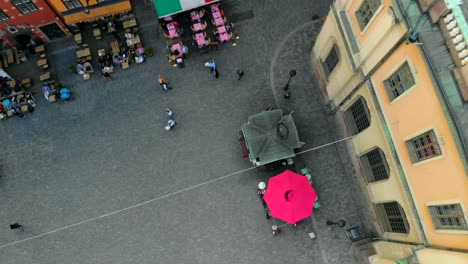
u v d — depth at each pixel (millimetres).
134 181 26594
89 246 25734
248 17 29500
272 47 28781
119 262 25406
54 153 27281
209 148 26906
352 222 25672
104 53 28750
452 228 17156
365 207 25875
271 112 24500
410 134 18484
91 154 27156
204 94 27938
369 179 24875
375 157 23578
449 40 13727
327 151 26719
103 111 27938
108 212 26188
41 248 25812
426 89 16078
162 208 26125
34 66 29359
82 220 26141
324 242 25344
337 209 25844
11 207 26516
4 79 28484
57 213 26312
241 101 27703
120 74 28641
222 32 28438
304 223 25609
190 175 26516
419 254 18766
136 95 28172
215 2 28672
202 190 26266
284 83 27969
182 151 26922
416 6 14641
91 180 26750
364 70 20734
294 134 24250
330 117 27391
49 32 28953
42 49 29219
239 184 26281
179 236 25672
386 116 20359
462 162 14812
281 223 25625
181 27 29562
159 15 27469
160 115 27641
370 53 19359
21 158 27266
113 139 27359
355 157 25922
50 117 28000
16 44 29094
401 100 18375
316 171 26422
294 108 27500
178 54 28188
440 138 16062
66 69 29125
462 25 12922
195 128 27328
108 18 29328
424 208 18828
